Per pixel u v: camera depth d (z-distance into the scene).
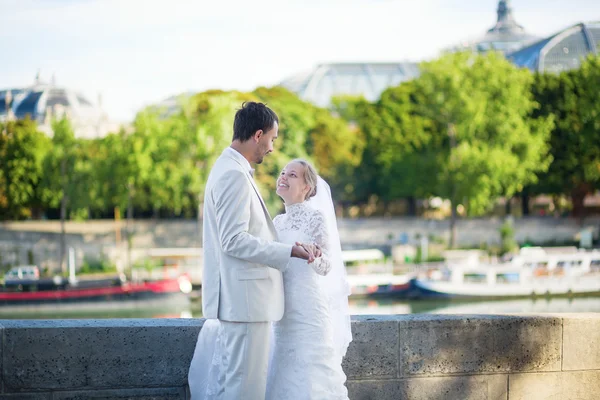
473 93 63.50
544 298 49.94
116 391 6.32
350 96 85.62
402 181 70.38
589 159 70.94
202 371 5.99
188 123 65.25
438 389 6.88
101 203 66.88
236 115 5.50
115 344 6.32
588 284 50.53
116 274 57.16
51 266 61.34
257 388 5.45
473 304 48.81
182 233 65.75
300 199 5.84
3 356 6.14
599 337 7.20
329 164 77.38
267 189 67.94
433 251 62.94
